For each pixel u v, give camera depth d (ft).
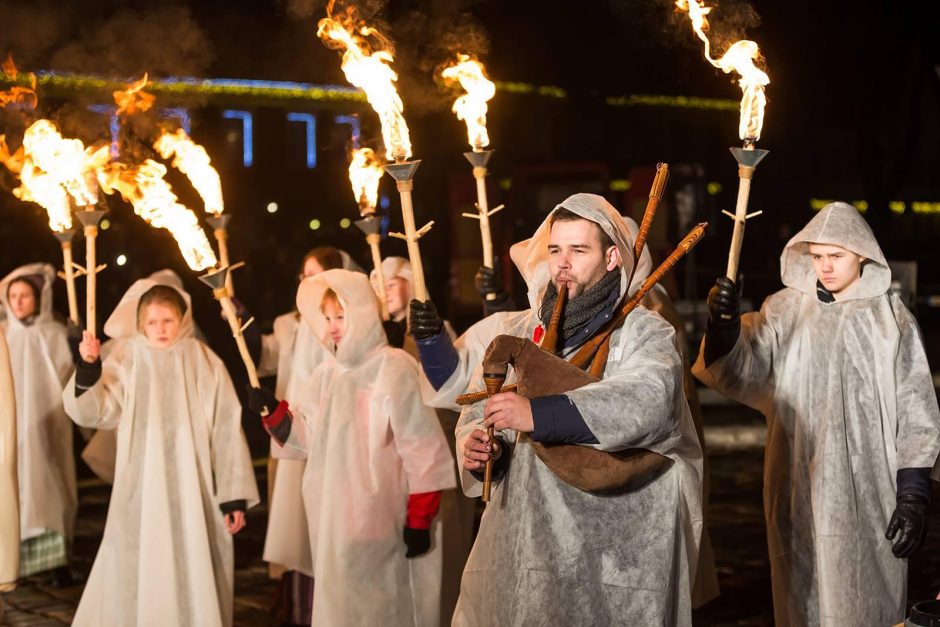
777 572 15.87
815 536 15.44
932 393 15.19
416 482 16.76
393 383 17.02
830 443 15.38
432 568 17.20
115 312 18.98
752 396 15.98
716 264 89.15
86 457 23.63
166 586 17.89
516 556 11.62
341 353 17.26
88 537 28.35
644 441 11.21
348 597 16.79
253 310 74.74
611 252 11.87
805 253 16.17
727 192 90.07
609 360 11.75
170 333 18.61
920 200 101.86
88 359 17.89
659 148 85.66
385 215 76.02
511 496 11.77
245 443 18.72
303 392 17.89
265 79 74.13
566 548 11.50
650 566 11.57
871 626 15.16
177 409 18.38
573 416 10.92
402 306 21.16
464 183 65.21
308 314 17.74
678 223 63.26
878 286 15.64
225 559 18.51
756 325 16.05
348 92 75.97
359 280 17.44
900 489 14.92
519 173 64.64
